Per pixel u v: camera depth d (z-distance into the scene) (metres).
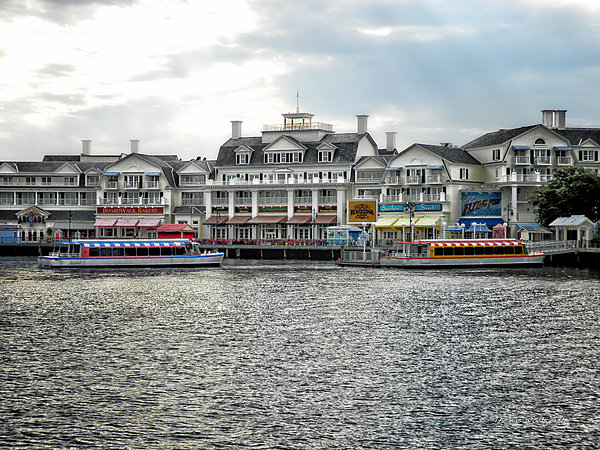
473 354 47.53
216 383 41.06
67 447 32.59
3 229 164.25
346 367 44.34
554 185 124.50
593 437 33.59
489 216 135.75
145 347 49.56
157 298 73.19
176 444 32.94
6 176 170.12
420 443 33.06
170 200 163.62
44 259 115.38
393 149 167.25
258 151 159.88
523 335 53.31
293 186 150.38
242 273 101.38
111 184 166.50
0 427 34.59
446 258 108.25
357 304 68.06
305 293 76.44
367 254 114.88
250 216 155.50
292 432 34.22
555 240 123.44
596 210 121.06
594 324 57.44
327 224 148.75
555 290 77.75
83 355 47.19
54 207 169.38
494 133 147.88
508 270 103.50
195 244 117.50
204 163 167.38
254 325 57.50
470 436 33.75
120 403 37.78
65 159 194.00
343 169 150.88
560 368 44.06
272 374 42.84
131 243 114.56
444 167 135.62
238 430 34.41
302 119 162.88
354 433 34.09
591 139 141.25
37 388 40.03
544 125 142.75
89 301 71.06
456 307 65.94
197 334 53.97
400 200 140.62
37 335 53.41
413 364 45.06
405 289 79.25
